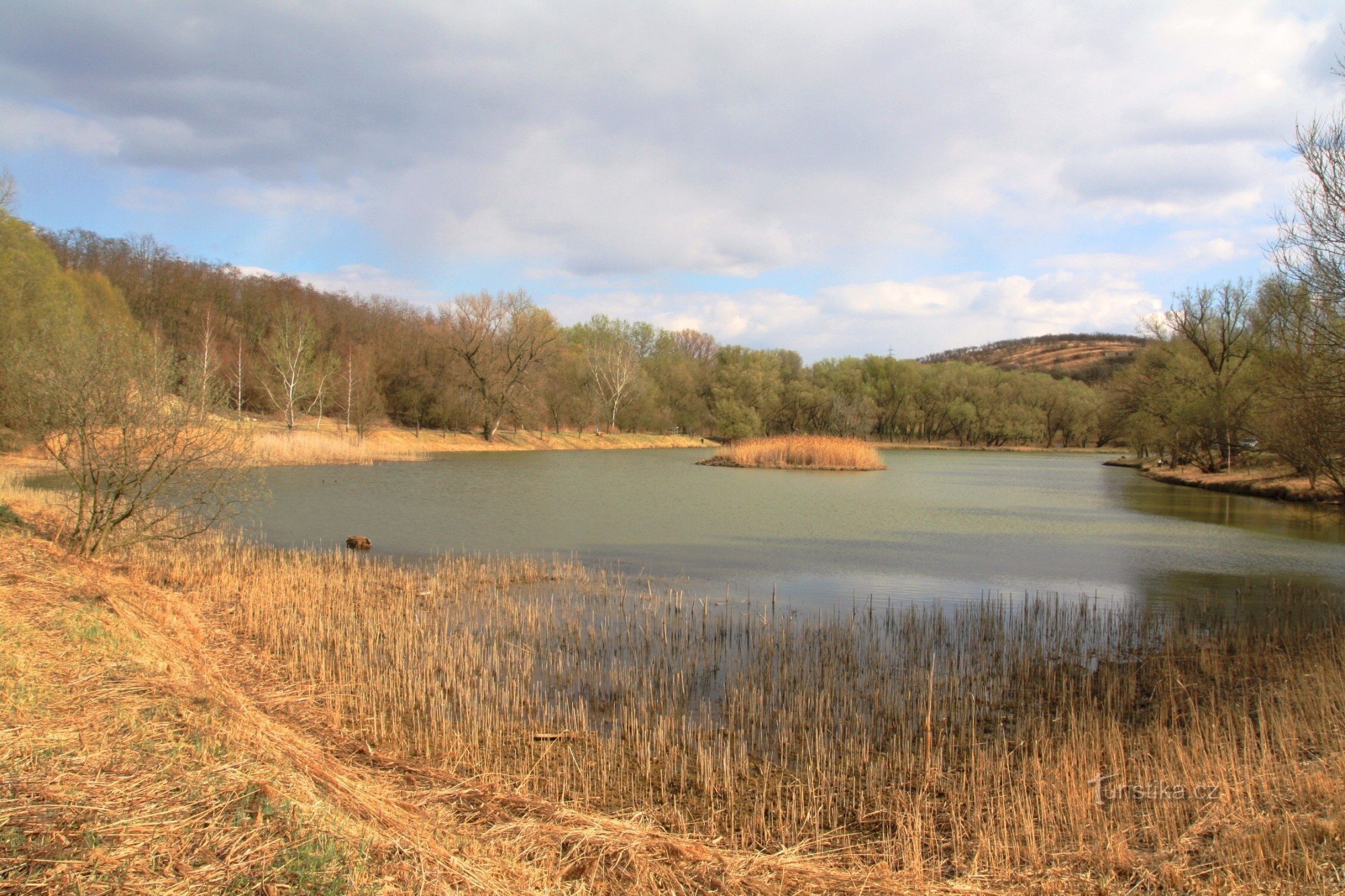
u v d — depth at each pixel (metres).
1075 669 11.59
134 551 16.16
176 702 6.95
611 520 27.22
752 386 85.44
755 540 23.73
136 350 14.43
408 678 9.92
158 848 4.46
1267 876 5.65
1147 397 55.88
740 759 8.37
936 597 16.67
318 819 5.28
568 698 9.97
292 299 73.56
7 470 26.16
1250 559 21.75
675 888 5.59
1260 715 8.37
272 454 43.66
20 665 6.83
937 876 6.05
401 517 26.72
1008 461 71.94
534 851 5.91
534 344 68.50
